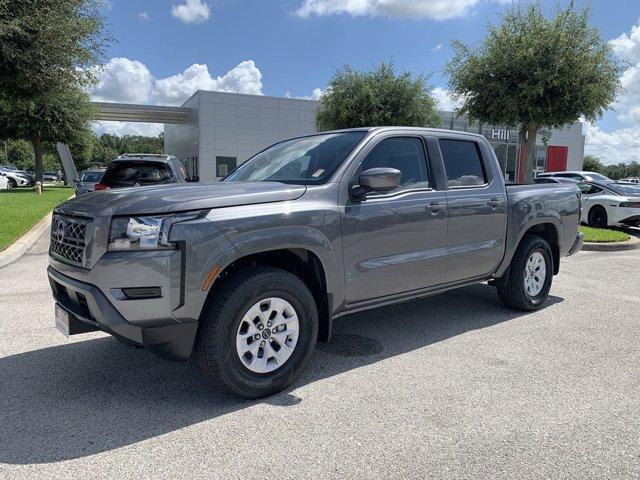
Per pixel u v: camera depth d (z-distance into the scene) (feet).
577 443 9.69
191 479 8.54
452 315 18.45
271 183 12.75
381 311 18.99
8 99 44.80
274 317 11.64
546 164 151.94
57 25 35.60
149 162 34.88
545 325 17.29
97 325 10.54
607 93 51.13
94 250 10.28
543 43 50.47
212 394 11.82
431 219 14.67
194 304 10.36
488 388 12.15
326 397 11.68
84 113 109.91
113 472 8.72
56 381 12.49
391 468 8.86
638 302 20.52
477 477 8.61
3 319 17.40
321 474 8.69
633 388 12.17
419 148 15.14
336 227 12.42
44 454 9.27
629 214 46.19
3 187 114.52
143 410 11.02
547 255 19.24
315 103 135.44
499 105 53.83
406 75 82.33
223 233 10.60
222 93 128.36
